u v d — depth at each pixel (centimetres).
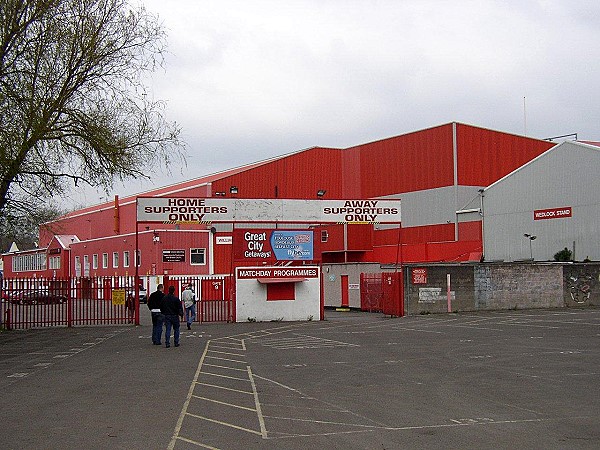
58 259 7912
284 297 3353
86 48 2331
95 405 1160
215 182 6050
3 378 1536
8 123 2112
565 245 4784
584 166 4694
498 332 2506
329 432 930
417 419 1011
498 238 5256
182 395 1255
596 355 1792
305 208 3278
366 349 2045
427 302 3553
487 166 5872
